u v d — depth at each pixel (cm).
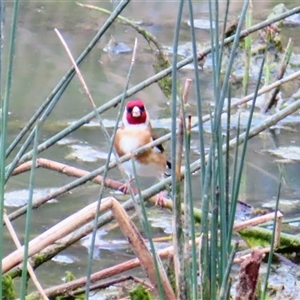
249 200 960
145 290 642
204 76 1476
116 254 836
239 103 671
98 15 1936
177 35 424
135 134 934
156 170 945
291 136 1184
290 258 825
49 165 753
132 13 1930
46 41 1720
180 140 439
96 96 1357
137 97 1364
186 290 457
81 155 1098
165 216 933
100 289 716
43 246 520
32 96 1350
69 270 797
